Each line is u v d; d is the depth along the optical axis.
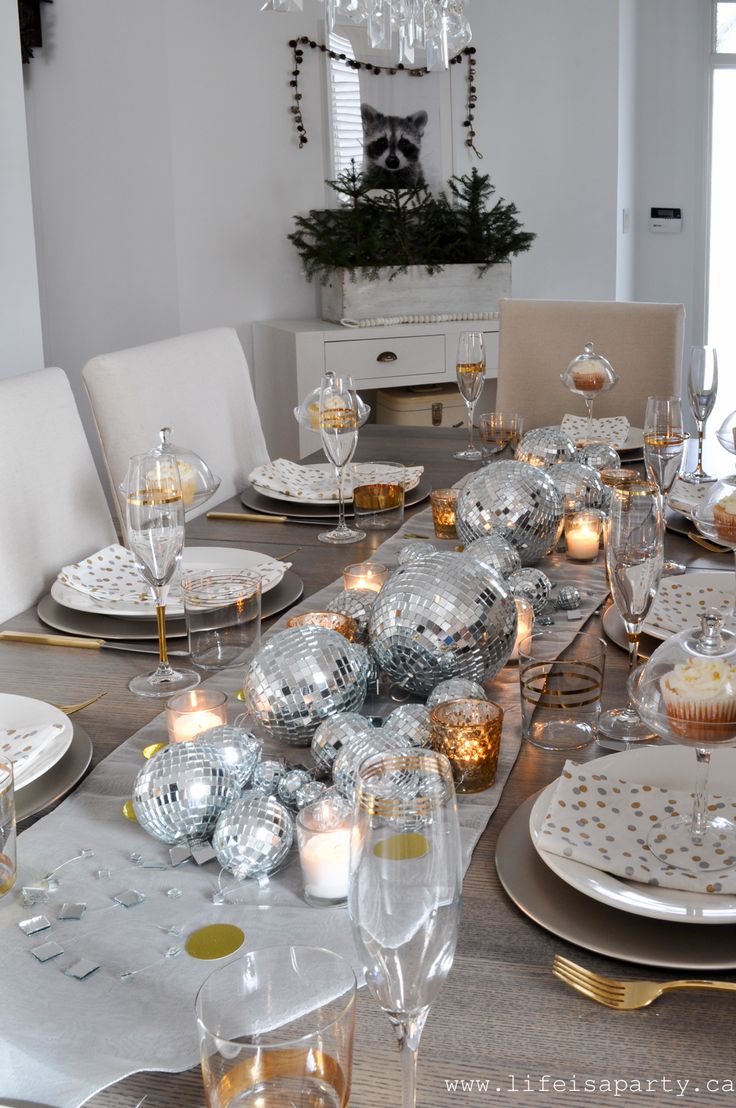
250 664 1.00
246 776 0.91
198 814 0.84
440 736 0.92
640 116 5.26
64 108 4.41
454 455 2.18
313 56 4.46
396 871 0.54
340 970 0.60
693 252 5.38
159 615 1.20
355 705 0.99
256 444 2.40
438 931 0.55
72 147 4.44
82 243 4.53
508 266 4.52
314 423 1.71
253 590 1.22
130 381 2.01
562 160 4.85
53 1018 0.68
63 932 0.76
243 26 4.33
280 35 4.39
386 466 1.97
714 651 0.82
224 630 1.23
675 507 1.67
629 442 2.18
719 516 1.33
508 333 2.71
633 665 1.14
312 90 4.50
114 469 2.00
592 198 4.88
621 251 5.06
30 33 4.25
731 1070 0.64
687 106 5.21
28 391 1.74
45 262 4.60
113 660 1.27
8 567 1.63
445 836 0.55
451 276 4.45
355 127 4.55
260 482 1.90
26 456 1.70
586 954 0.74
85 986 0.71
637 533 1.06
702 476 1.95
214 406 2.25
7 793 0.78
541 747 1.02
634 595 1.08
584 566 1.53
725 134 5.27
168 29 4.20
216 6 4.27
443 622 1.03
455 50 2.50
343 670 0.98
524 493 1.43
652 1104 0.62
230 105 4.38
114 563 1.51
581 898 0.78
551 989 0.70
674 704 0.80
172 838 0.85
